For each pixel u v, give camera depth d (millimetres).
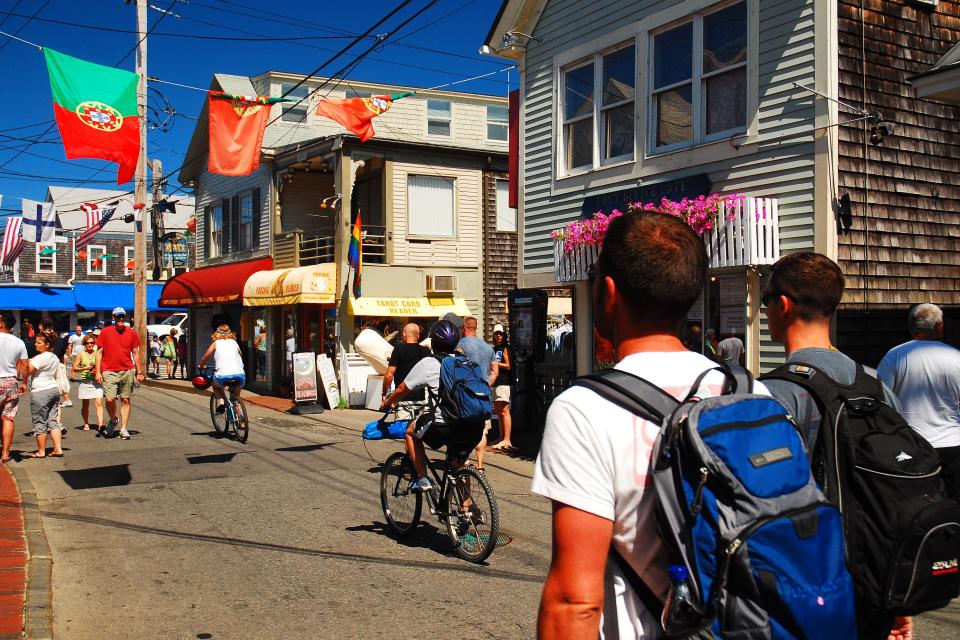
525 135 12578
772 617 1521
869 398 2348
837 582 1576
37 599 4883
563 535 1688
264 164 21562
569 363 13703
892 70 8906
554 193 11977
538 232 12328
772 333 2871
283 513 7578
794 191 8656
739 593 1538
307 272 18109
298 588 5461
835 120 8328
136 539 6648
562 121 11898
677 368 1808
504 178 20375
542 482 1745
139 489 8625
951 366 5047
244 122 12086
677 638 1611
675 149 10062
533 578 5711
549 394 13422
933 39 9328
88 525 7086
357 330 18375
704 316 9609
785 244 8727
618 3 10852
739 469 1587
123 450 11297
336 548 6441
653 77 10406
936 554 2104
